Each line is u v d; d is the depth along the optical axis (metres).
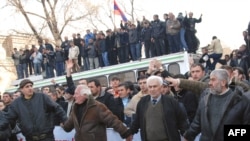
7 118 6.02
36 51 18.72
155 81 5.00
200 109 4.51
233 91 4.34
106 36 16.08
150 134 5.00
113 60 15.92
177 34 13.96
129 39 15.24
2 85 16.28
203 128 4.41
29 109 5.99
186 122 5.03
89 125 5.20
